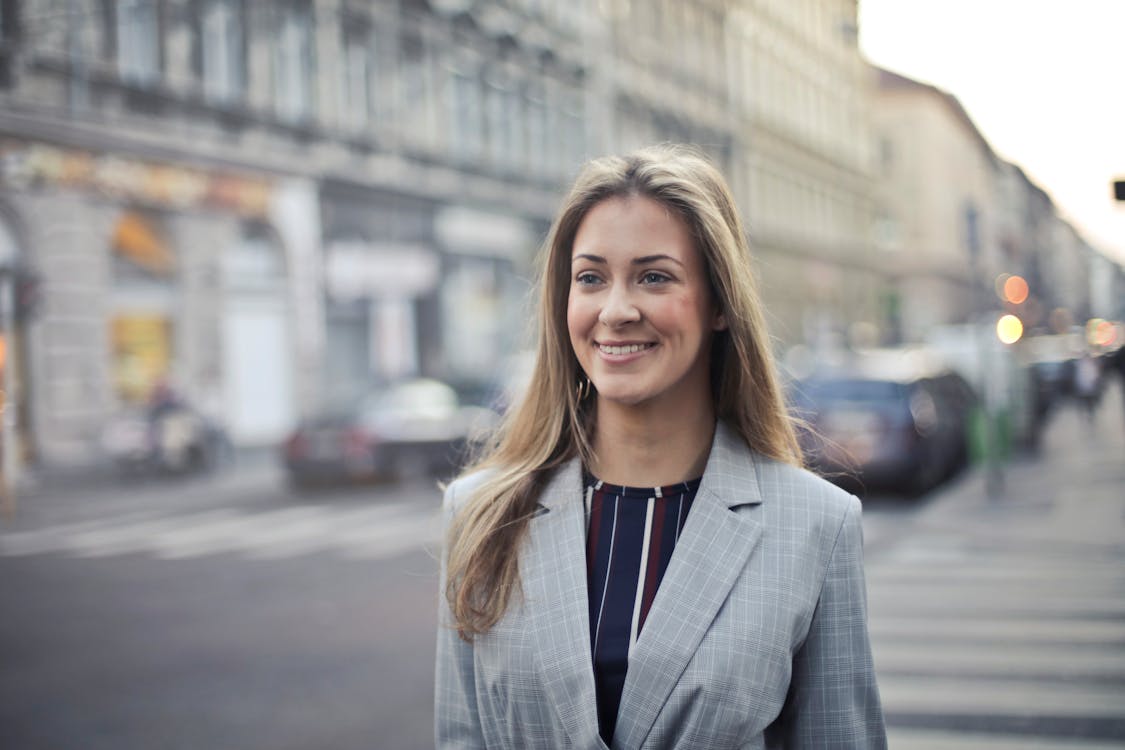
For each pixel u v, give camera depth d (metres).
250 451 22.95
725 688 1.72
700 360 1.93
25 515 14.95
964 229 15.83
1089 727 5.25
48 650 7.36
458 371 28.78
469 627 1.86
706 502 1.83
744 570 1.79
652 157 1.93
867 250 66.50
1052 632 7.05
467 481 2.07
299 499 16.48
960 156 82.12
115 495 17.27
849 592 1.81
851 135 64.62
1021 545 10.39
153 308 21.06
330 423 18.08
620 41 36.78
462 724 1.93
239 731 5.59
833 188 60.50
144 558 11.28
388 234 26.72
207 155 21.86
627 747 1.74
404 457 18.03
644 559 1.84
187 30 21.69
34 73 18.72
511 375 19.50
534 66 32.31
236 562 10.93
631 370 1.84
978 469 17.20
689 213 1.85
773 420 1.94
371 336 26.34
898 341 64.56
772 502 1.84
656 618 1.76
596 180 1.89
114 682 6.55
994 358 14.10
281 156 23.66
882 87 74.88
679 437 1.91
